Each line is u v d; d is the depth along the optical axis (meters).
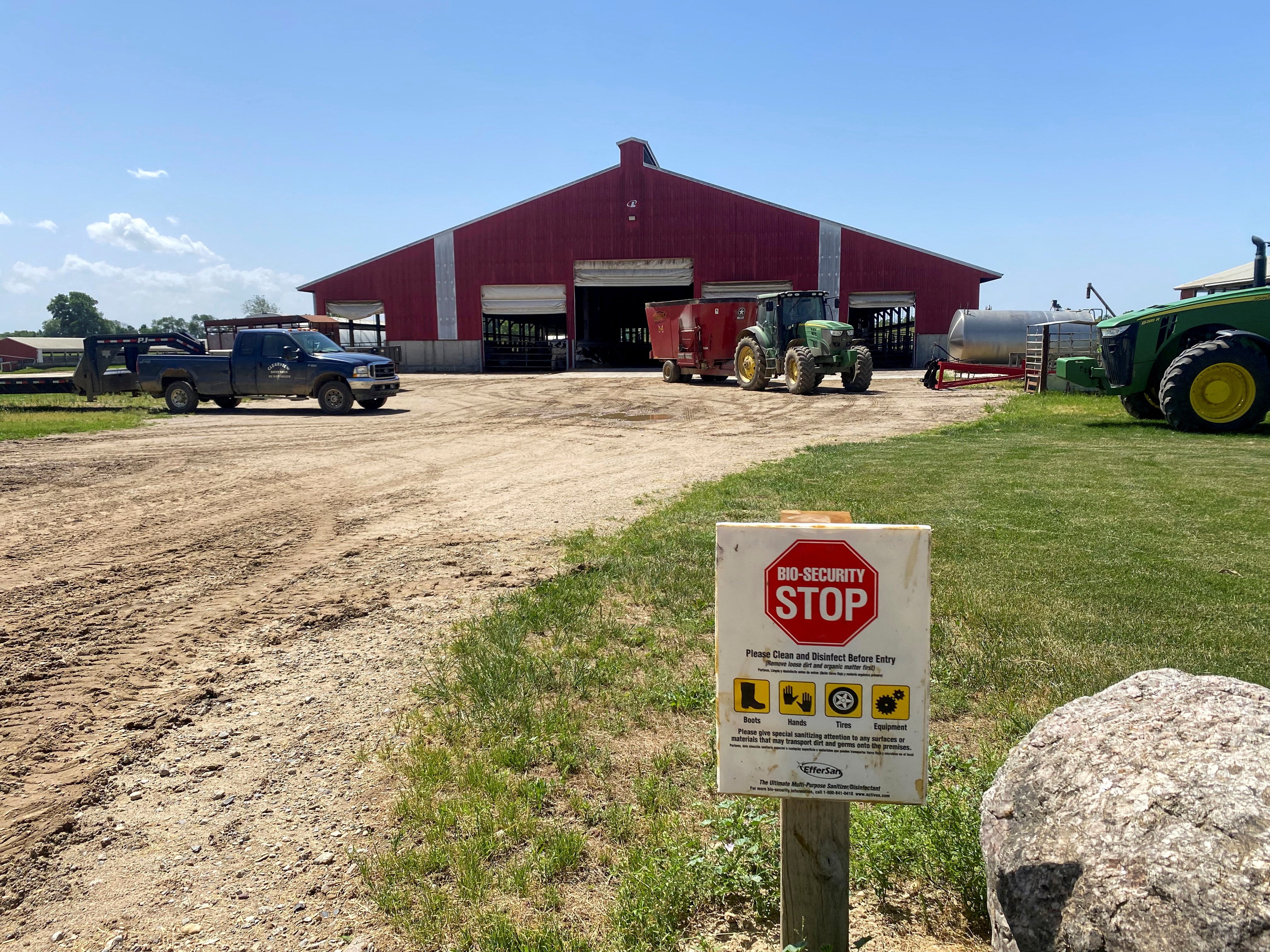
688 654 4.52
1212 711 1.82
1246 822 1.53
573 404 22.20
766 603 1.92
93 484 10.27
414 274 39.78
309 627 5.17
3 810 3.20
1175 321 12.83
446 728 3.76
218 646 4.87
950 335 28.38
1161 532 6.43
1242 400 12.20
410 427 17.19
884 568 1.86
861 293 37.44
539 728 3.71
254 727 3.86
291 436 15.59
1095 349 15.19
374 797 3.25
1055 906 1.67
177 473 11.15
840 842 2.03
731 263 38.06
